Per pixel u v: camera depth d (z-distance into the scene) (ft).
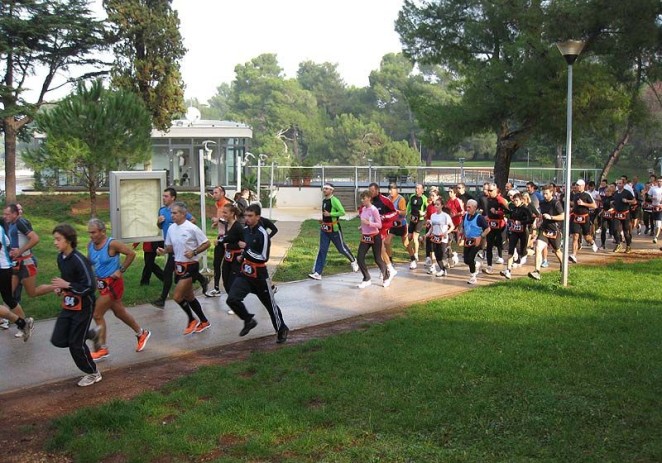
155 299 36.86
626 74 81.92
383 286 40.65
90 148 75.87
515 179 141.38
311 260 50.98
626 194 55.52
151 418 19.71
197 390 21.68
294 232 73.20
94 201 79.30
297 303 36.09
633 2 69.51
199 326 30.19
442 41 85.40
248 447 17.33
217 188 37.65
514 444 17.17
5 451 17.94
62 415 20.21
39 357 26.35
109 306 26.18
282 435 18.29
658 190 61.87
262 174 124.88
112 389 22.59
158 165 117.70
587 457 16.30
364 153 231.91
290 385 21.86
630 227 56.03
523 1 75.56
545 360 23.93
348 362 24.22
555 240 43.11
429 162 254.47
